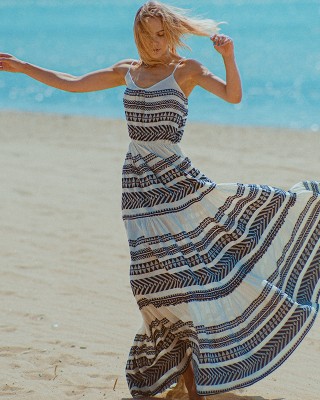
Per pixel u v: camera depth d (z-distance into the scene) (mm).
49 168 14641
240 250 5387
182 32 5426
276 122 22516
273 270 5395
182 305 5227
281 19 60812
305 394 5730
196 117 23719
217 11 69938
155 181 5383
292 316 5223
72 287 8211
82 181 13500
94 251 9500
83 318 7336
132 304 7727
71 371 6113
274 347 5191
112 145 17328
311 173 13289
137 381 5605
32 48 51469
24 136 18969
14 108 27516
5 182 13398
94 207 11688
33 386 5809
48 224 10758
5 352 6488
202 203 5352
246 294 5262
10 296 7945
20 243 9852
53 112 26000
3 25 72750
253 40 47656
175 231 5301
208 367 5098
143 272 5340
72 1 105125
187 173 5371
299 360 6348
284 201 5480
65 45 52531
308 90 29094
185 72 5422
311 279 5477
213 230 5363
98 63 42875
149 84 5438
